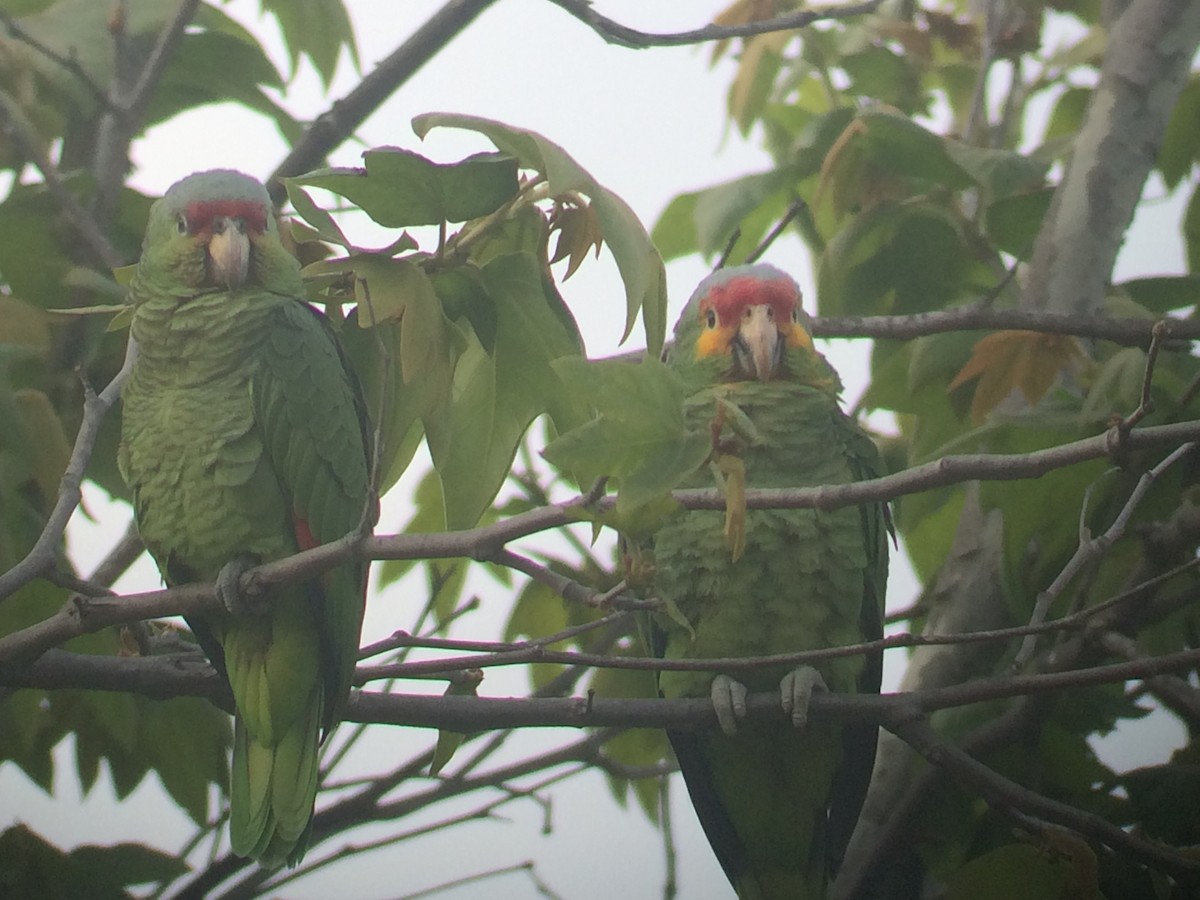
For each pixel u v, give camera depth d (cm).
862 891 895
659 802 978
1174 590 937
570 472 548
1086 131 987
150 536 782
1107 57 1002
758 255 745
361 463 790
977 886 738
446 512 693
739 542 492
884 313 1038
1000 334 839
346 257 657
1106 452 525
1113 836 704
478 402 694
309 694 752
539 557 968
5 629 818
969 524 953
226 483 760
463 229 670
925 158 940
